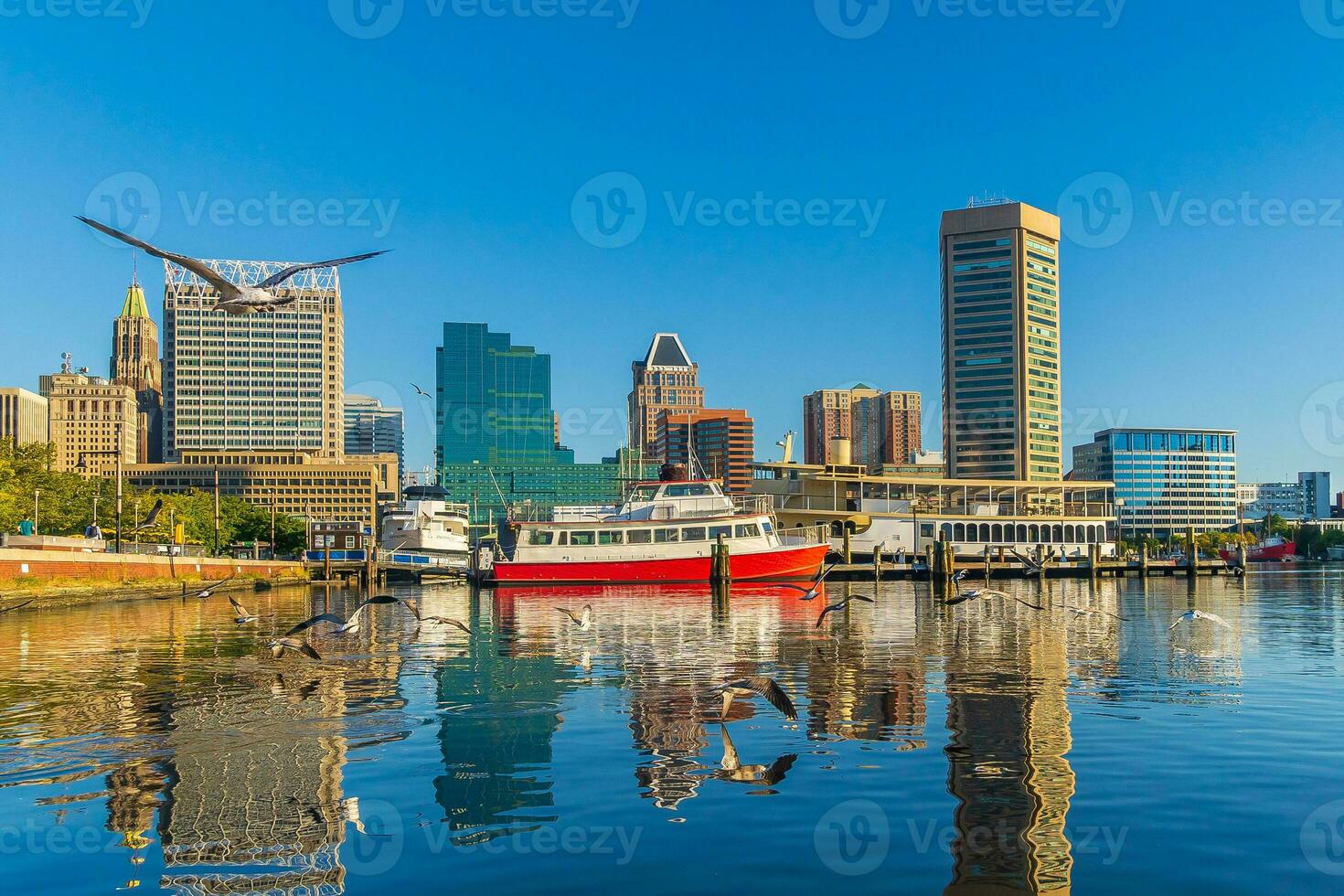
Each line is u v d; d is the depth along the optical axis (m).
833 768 21.08
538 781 20.28
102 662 38.84
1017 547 158.50
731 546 103.06
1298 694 29.59
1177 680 32.31
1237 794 19.09
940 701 28.59
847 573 124.50
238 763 21.80
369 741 23.81
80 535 133.88
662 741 23.77
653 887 14.88
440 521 181.50
